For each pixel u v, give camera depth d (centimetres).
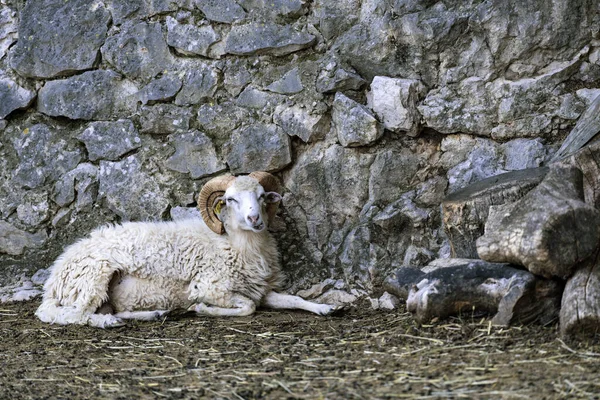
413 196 768
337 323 676
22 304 791
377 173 773
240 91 797
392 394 462
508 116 746
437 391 462
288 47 784
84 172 819
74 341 641
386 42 766
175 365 559
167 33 804
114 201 816
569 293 543
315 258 788
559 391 445
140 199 812
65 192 820
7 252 823
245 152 792
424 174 770
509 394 447
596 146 628
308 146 793
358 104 767
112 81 816
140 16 810
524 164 741
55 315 709
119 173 815
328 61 777
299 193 792
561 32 734
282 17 786
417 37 755
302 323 684
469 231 662
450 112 754
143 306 738
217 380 517
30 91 823
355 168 778
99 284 712
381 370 510
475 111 752
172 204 809
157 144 811
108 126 815
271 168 791
